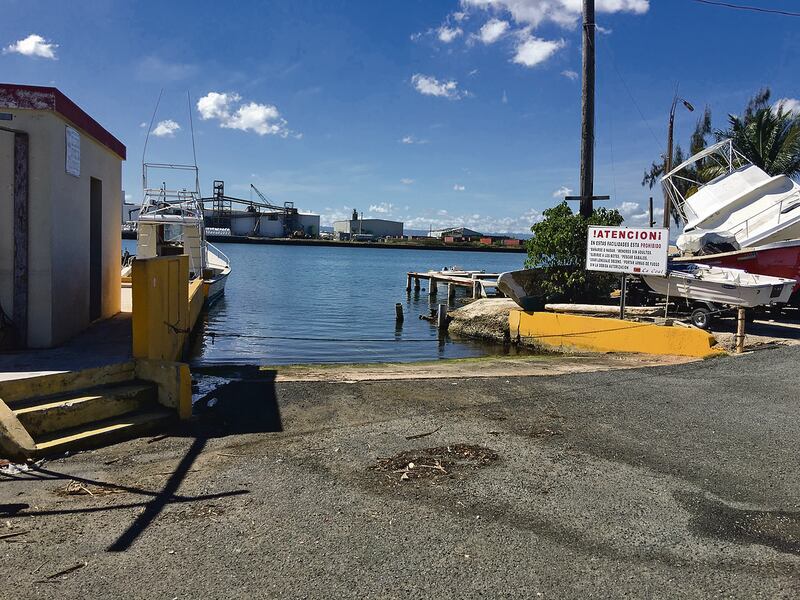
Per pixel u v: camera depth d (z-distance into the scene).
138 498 4.26
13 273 7.35
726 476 4.77
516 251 131.88
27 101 7.26
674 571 3.38
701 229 17.30
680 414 6.52
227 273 25.84
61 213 7.79
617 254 12.26
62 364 6.43
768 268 14.80
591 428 5.99
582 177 14.64
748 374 8.67
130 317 10.66
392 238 152.38
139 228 19.98
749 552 3.60
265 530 3.79
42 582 3.18
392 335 18.22
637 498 4.34
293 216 134.25
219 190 122.69
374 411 6.54
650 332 11.62
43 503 4.16
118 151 10.85
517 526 3.89
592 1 14.09
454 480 4.62
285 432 5.79
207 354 14.19
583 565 3.43
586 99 14.38
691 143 31.56
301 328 19.55
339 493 4.36
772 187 16.78
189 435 5.69
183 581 3.21
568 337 13.32
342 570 3.34
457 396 7.26
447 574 3.31
